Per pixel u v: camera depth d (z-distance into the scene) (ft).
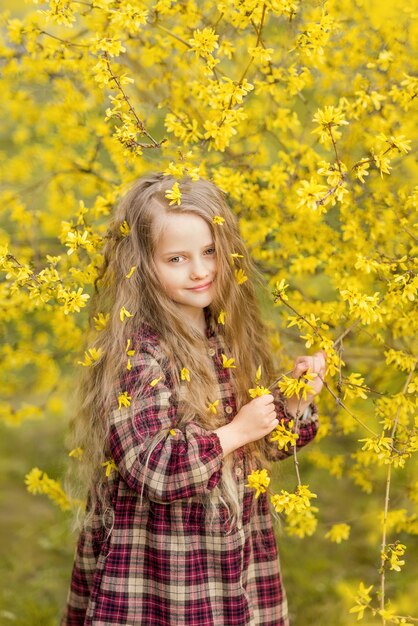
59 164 9.80
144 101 9.32
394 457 7.22
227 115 7.33
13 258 7.47
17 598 11.23
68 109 9.39
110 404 7.00
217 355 7.64
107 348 7.31
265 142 9.68
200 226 7.11
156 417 6.77
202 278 7.14
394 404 8.20
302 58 8.29
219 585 7.09
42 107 9.66
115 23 8.14
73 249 7.36
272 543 7.93
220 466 6.70
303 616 10.56
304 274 9.61
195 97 8.78
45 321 10.40
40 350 10.52
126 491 7.13
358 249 8.66
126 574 7.07
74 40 8.89
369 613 9.89
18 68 9.06
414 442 7.25
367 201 8.73
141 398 6.85
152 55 9.00
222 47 7.69
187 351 7.23
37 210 10.10
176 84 9.09
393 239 8.69
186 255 7.12
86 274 8.19
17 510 13.55
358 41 8.69
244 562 7.42
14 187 10.07
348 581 10.90
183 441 6.66
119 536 7.11
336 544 11.89
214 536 7.04
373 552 11.49
